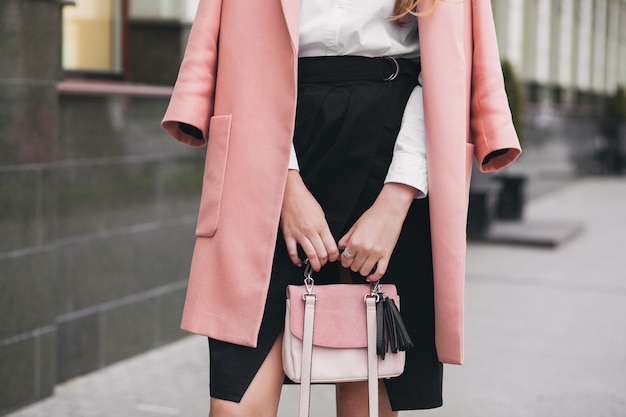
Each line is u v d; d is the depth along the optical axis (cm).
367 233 197
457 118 202
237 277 200
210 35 207
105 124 471
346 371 201
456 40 205
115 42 552
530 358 533
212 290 203
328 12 203
